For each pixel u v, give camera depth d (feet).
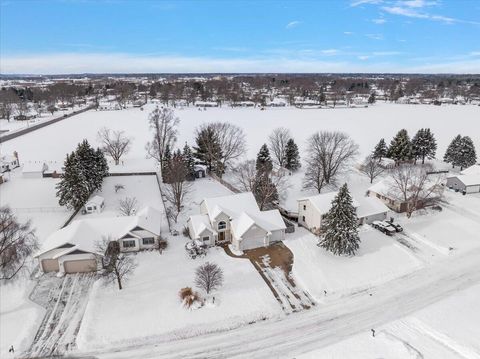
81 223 130.21
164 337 92.63
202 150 240.94
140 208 173.68
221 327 96.37
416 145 259.80
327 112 526.98
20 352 87.25
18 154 278.67
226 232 142.00
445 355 86.53
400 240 145.07
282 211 173.99
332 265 125.80
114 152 253.24
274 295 109.70
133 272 119.55
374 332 94.38
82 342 90.12
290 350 88.69
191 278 117.08
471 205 182.09
